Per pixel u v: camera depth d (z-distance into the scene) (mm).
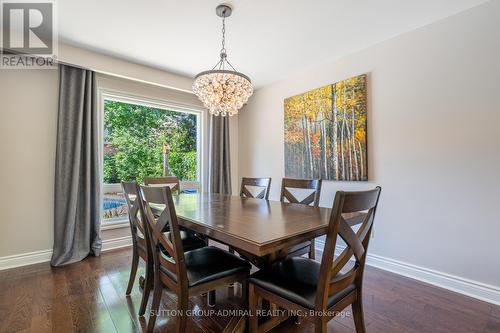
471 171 1987
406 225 2344
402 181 2373
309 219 1446
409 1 1928
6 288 2037
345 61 2836
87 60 2732
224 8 2008
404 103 2365
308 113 3176
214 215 1557
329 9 2029
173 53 2807
